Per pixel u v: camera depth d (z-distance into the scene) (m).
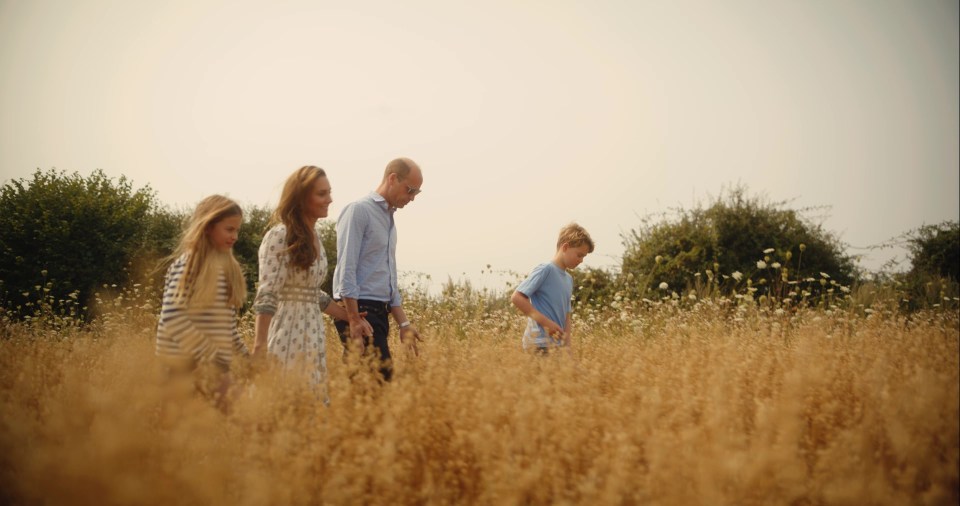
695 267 15.31
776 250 15.30
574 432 3.22
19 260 19.02
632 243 16.19
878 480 2.85
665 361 4.73
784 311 7.86
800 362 4.37
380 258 5.12
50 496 2.53
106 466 2.59
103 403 3.12
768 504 2.78
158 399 3.29
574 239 5.86
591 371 4.23
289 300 4.52
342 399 3.46
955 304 9.11
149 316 9.16
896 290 11.82
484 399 3.38
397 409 3.32
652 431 3.21
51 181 20.94
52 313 10.45
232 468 2.87
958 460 3.11
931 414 3.31
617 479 2.73
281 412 3.49
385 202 5.18
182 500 2.62
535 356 4.66
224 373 3.96
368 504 2.92
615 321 8.44
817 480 2.97
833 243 15.84
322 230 24.02
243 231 21.58
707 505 2.63
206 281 4.04
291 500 2.79
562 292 5.88
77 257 19.78
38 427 3.20
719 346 4.91
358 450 3.01
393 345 5.72
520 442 3.09
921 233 17.81
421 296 10.05
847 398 3.96
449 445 3.24
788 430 3.08
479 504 2.88
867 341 5.26
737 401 3.64
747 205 15.93
